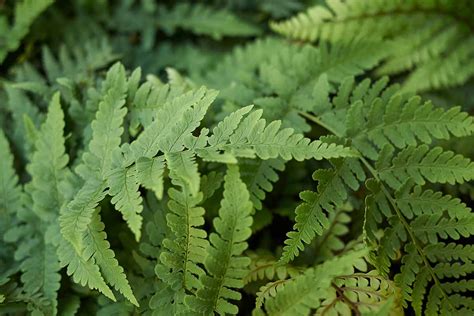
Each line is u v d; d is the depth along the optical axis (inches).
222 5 34.8
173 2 34.9
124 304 25.0
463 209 24.1
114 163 24.2
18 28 30.4
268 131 23.3
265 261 25.9
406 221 25.4
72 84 27.2
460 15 29.9
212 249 23.4
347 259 22.4
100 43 32.9
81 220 23.4
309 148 23.1
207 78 31.1
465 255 24.2
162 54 33.0
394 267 26.8
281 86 27.4
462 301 24.1
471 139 27.5
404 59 30.6
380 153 24.9
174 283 23.9
